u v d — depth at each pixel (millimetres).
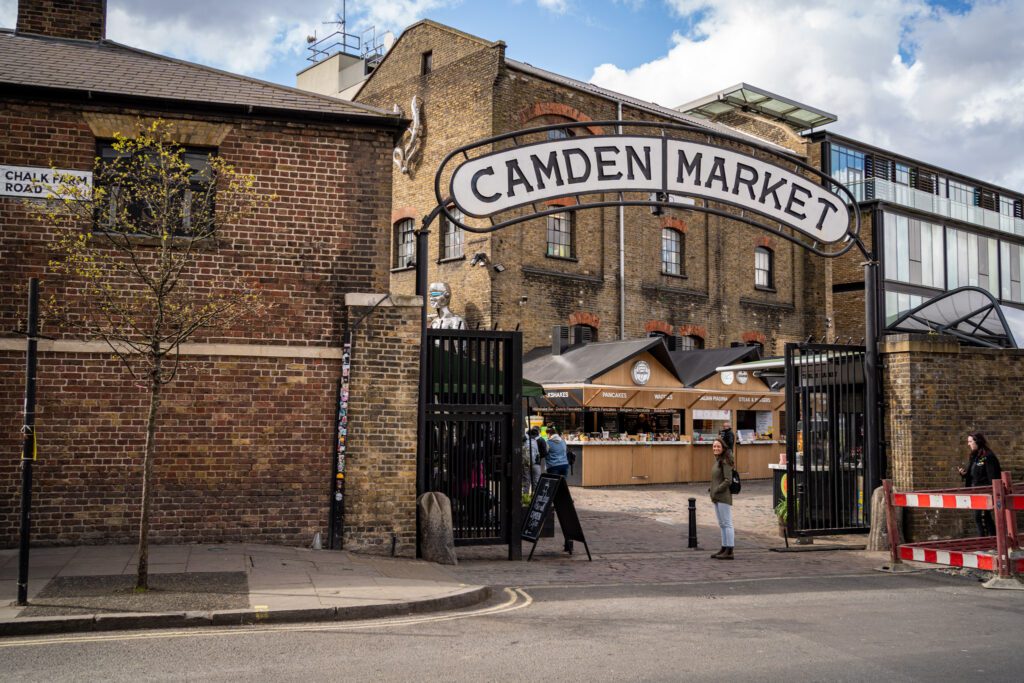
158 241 10445
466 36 24469
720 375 24516
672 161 12969
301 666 6102
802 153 33000
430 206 25375
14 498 9953
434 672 6004
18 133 10219
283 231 10938
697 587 9859
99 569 8859
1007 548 9953
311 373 10891
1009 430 13383
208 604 7621
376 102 27609
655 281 27875
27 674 5789
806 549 12734
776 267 31766
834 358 13547
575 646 6828
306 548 10617
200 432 10492
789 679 5922
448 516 11000
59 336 10164
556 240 25641
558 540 13602
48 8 12758
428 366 11461
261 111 10773
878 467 13273
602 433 22578
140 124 10539
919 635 7320
